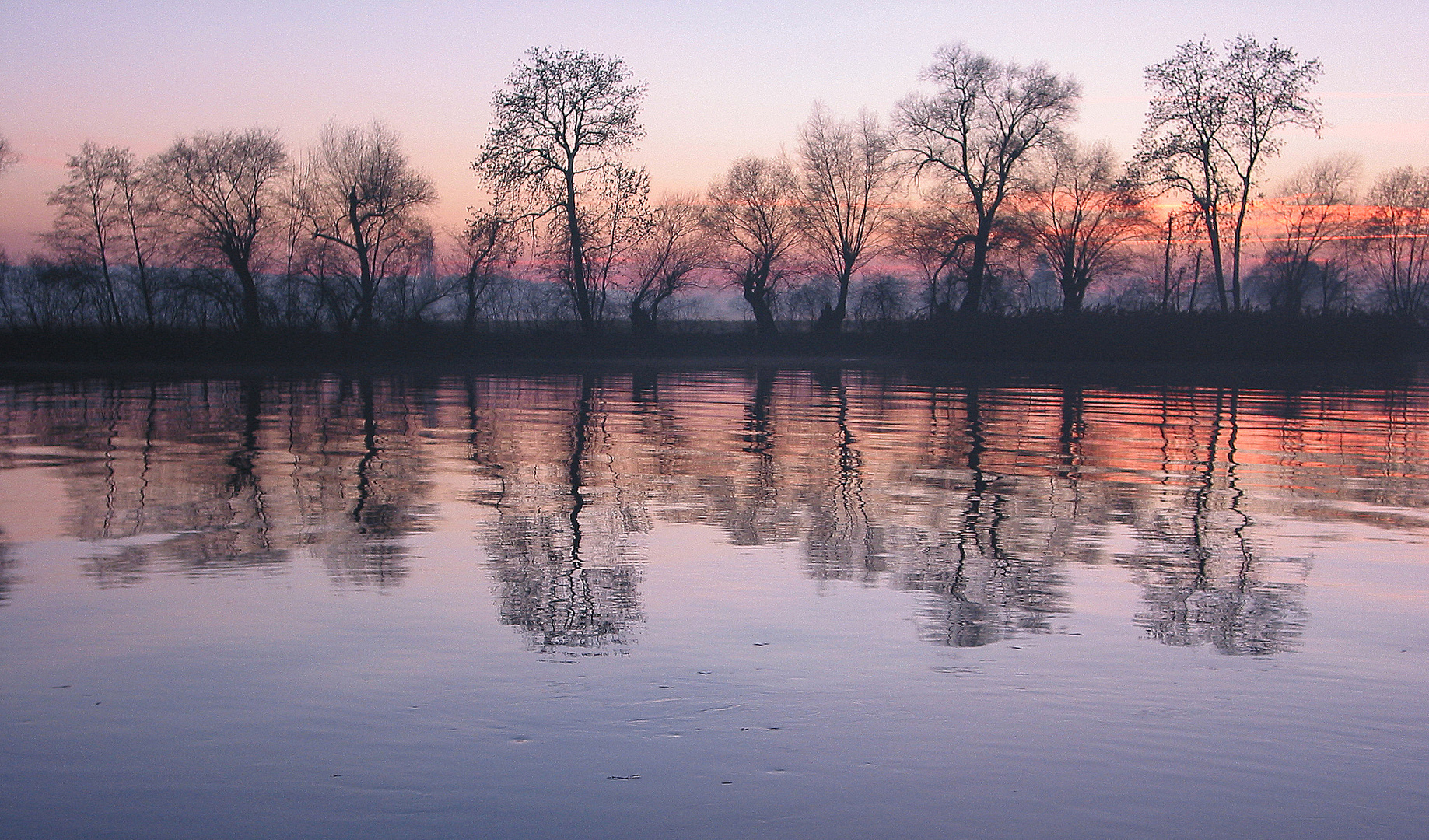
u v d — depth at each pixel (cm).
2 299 6003
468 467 1638
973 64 6494
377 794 520
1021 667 695
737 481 1511
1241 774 546
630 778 538
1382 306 8638
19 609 817
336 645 733
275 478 1509
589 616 804
